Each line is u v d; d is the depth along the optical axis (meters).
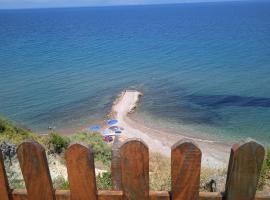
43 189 2.26
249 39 122.88
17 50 117.31
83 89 58.34
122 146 2.08
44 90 59.09
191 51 102.38
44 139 18.86
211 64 79.75
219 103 47.09
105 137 32.00
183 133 37.22
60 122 42.88
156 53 101.19
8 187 2.35
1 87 62.44
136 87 57.84
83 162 2.15
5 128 19.77
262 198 2.12
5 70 79.44
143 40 136.75
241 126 38.75
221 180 7.77
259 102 47.00
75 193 2.25
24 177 2.23
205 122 40.22
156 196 2.20
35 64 87.00
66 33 179.38
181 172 2.10
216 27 178.50
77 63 87.25
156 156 23.05
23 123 43.28
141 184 2.17
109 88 58.03
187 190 2.14
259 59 83.38
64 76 70.62
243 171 2.04
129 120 41.38
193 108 45.09
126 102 48.22
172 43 123.44
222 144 34.06
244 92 52.72
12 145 11.84
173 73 69.75
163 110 44.56
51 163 14.04
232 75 66.38
